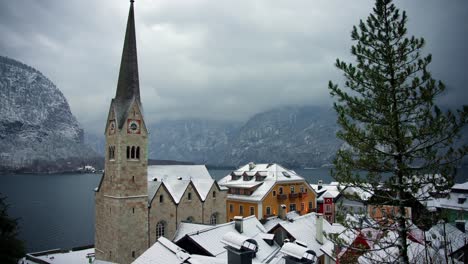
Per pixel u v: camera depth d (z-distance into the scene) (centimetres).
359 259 3048
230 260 2917
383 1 2430
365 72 2403
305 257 2775
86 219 16400
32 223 15350
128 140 6894
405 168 2247
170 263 3416
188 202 7806
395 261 2422
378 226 2584
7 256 4456
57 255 7900
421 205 2352
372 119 2419
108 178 7088
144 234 7000
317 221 5247
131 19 7344
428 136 2238
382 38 2414
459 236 3856
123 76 7169
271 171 10381
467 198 7000
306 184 10425
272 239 5106
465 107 2128
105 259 7000
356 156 2503
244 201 9575
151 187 7550
